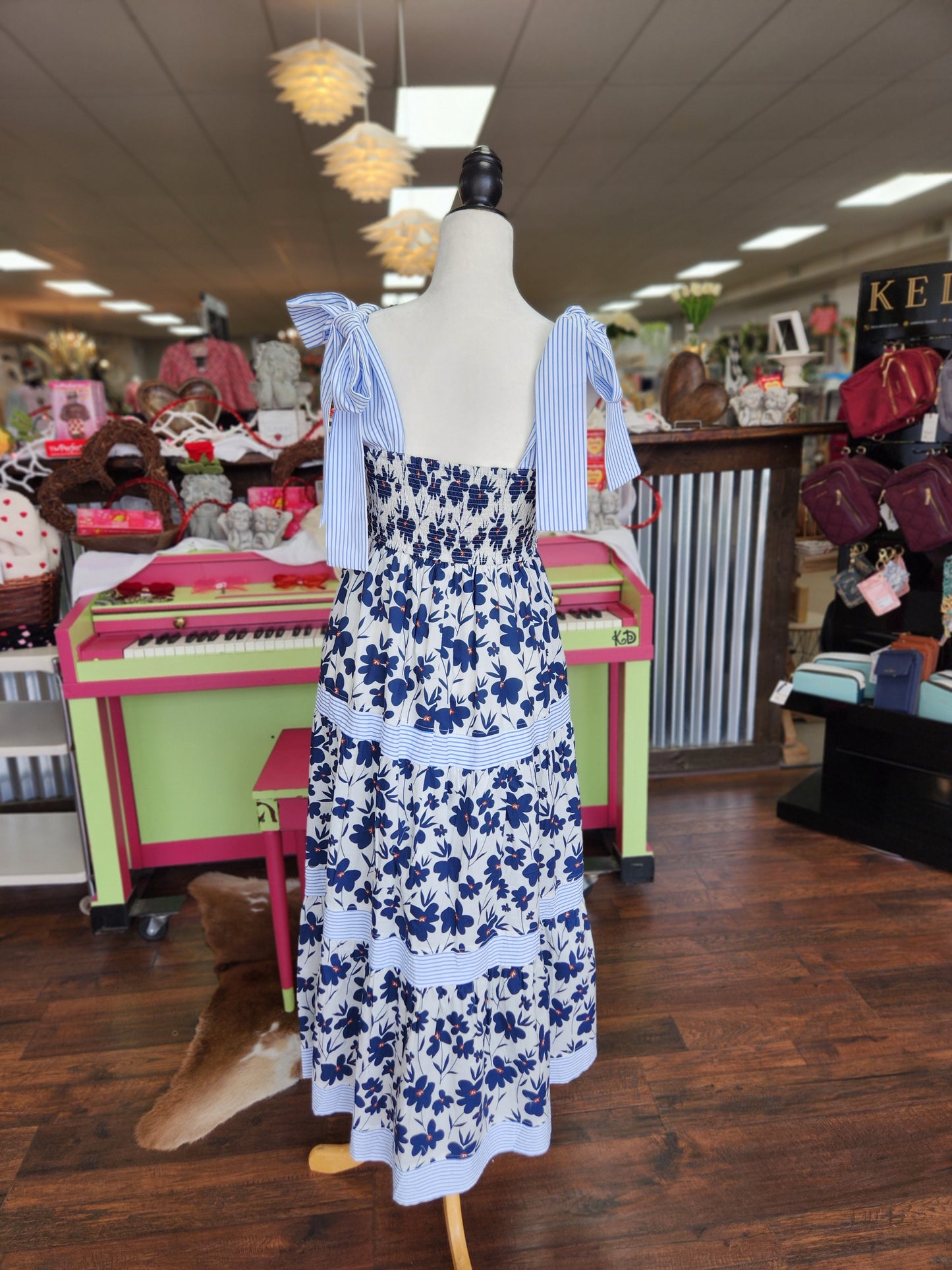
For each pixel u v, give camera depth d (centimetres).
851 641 276
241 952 212
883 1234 134
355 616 120
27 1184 147
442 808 116
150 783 237
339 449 113
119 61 444
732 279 1302
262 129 551
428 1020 119
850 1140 152
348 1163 148
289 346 253
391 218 496
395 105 529
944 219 891
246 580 225
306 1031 147
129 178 648
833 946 208
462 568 114
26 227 796
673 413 286
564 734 130
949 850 239
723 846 258
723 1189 143
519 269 1133
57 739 215
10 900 239
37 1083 170
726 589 297
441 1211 142
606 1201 142
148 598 214
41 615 220
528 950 125
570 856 134
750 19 425
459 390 108
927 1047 175
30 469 241
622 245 985
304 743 196
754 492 289
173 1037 183
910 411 236
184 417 251
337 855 124
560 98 524
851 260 1059
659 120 566
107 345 1781
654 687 304
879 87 518
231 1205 143
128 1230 138
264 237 874
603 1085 166
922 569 254
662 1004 189
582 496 110
